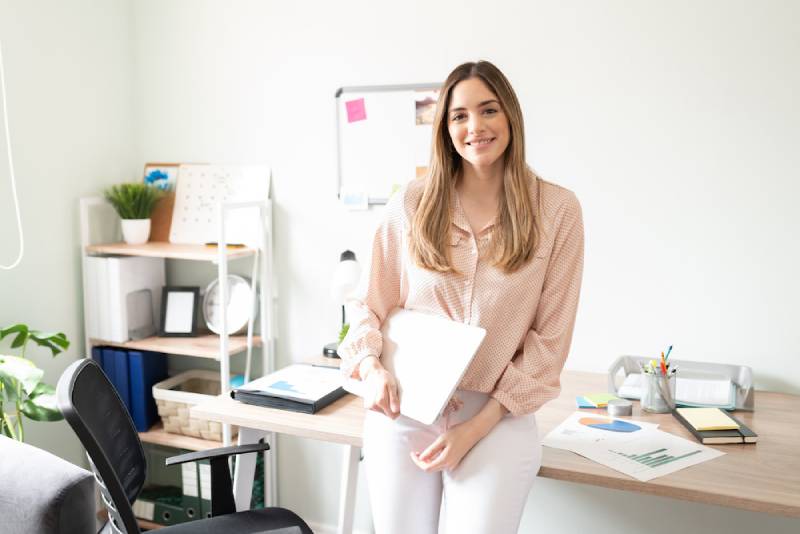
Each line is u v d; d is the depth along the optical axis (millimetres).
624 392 1990
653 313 2242
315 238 2680
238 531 1740
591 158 2258
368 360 1562
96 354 2777
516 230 1487
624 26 2176
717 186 2133
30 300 2580
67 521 1533
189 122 2832
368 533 2717
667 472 1499
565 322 1543
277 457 2838
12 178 2473
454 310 1561
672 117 2156
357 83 2539
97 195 2809
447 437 1459
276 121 2684
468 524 1438
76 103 2691
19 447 1689
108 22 2789
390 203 1642
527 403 1493
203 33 2758
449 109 1530
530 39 2283
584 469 1518
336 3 2533
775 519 2152
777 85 2045
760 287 2123
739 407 1912
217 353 2555
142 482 1772
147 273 2826
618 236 2256
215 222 2787
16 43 2461
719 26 2080
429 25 2410
